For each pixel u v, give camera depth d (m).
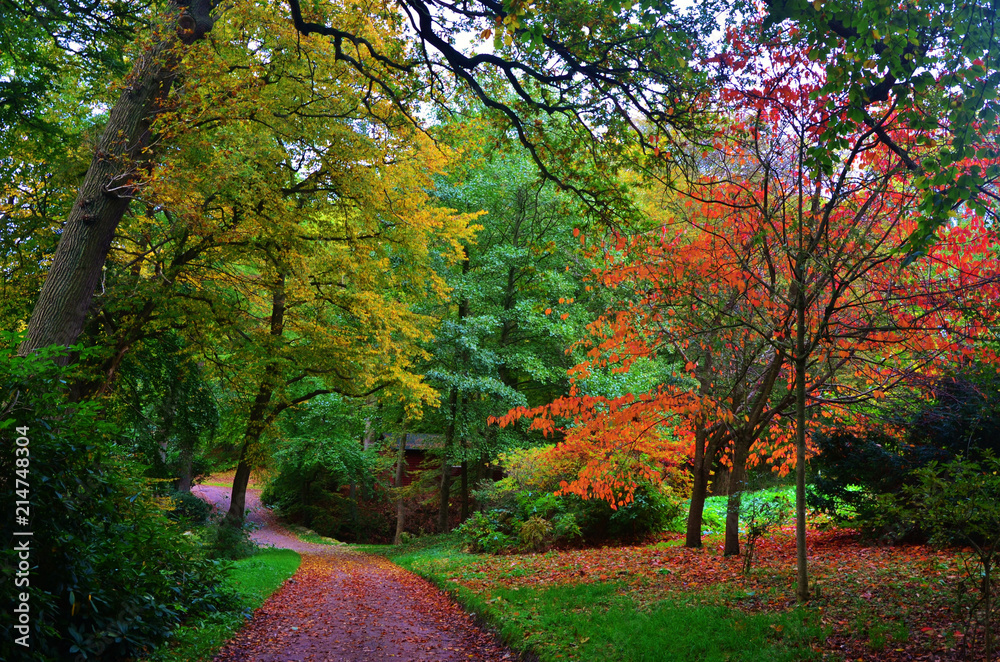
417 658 6.70
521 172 19.22
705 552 11.48
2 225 11.12
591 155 8.57
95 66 11.15
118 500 6.19
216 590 8.31
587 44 7.16
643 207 11.55
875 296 8.16
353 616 8.91
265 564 14.22
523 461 17.14
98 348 5.46
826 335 7.22
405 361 15.94
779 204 7.89
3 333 5.04
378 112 10.84
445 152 10.76
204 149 10.15
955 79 4.81
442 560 15.09
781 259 8.70
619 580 9.32
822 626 5.59
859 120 5.19
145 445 16.73
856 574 7.78
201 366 16.81
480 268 20.86
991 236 6.99
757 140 7.46
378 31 9.62
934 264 7.75
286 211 11.60
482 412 21.11
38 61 10.95
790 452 10.77
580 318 20.36
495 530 16.52
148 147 8.54
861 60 5.07
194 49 8.55
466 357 20.20
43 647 4.74
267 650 6.87
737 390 11.04
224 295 13.74
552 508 15.95
